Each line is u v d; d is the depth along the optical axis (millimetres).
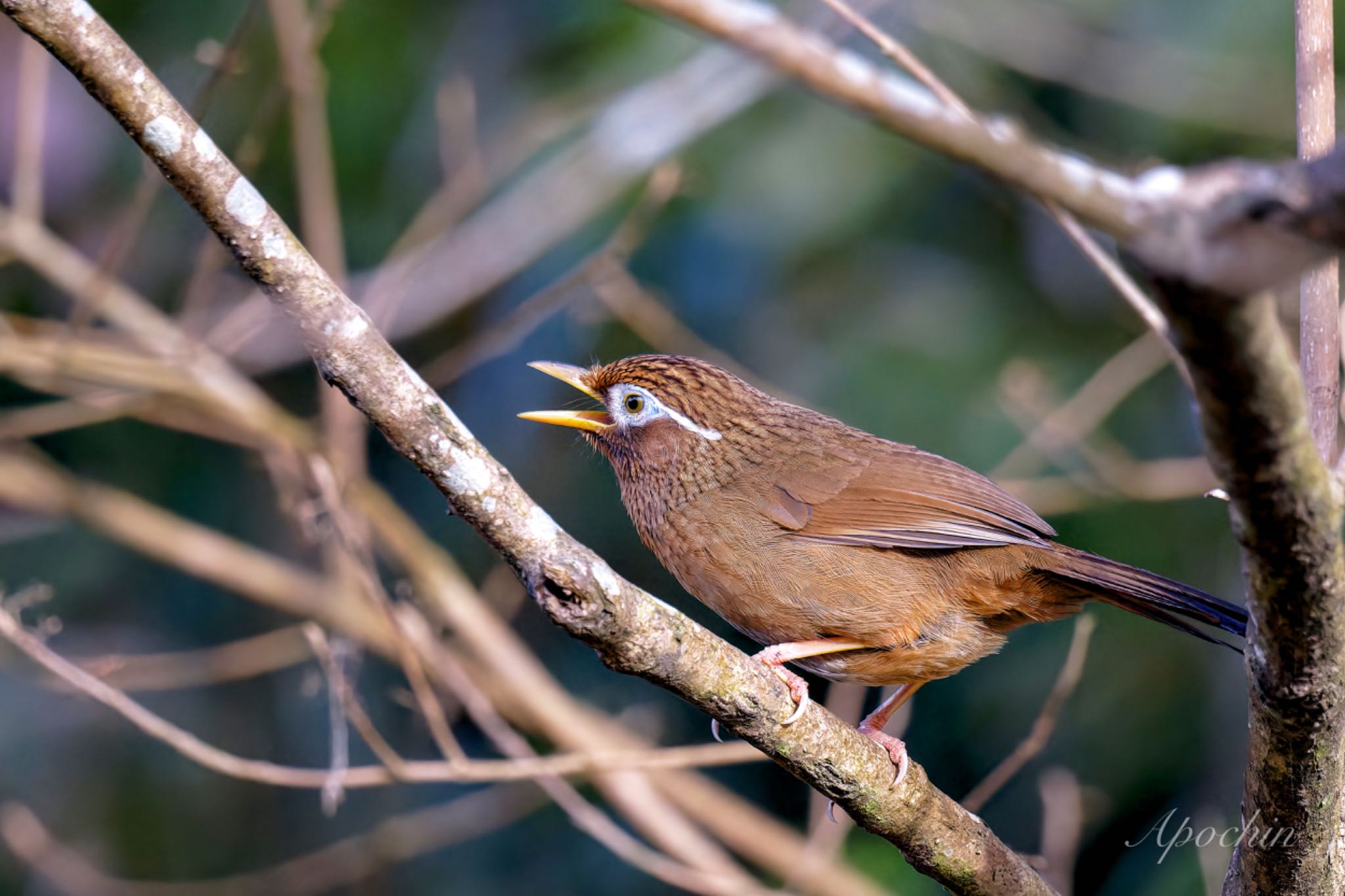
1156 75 11797
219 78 9781
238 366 13164
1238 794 11258
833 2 6746
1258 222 3373
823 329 12312
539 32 12836
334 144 12734
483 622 12242
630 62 12430
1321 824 5824
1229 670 11578
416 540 12203
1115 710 11852
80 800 12922
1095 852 11641
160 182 11039
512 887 12766
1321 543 4660
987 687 12164
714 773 13375
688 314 12672
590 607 5688
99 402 11766
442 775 9000
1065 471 12109
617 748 12219
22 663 12609
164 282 13445
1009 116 11859
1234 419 4184
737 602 8672
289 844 13109
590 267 11211
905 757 6887
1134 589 7965
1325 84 6379
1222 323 3758
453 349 13312
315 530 10992
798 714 6465
